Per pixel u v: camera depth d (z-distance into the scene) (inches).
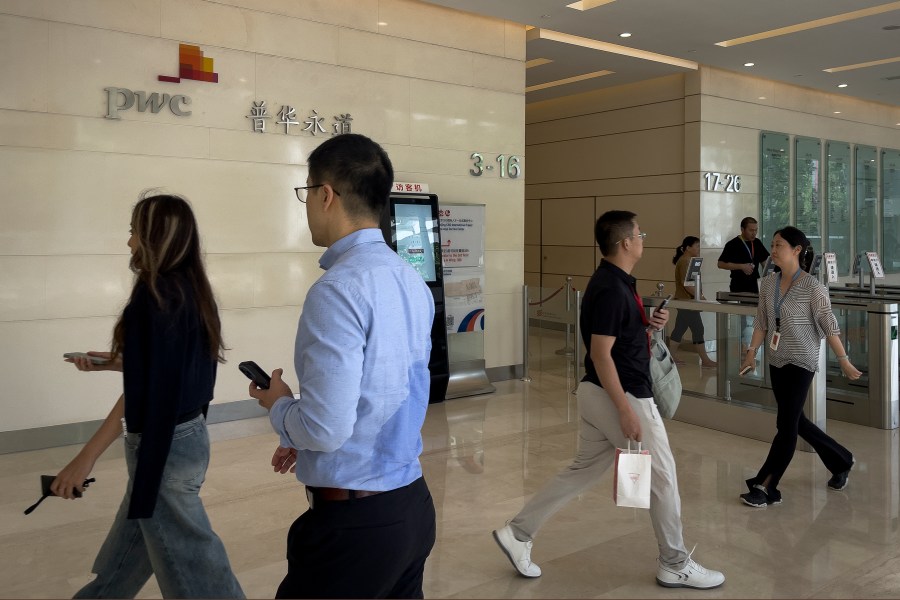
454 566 150.7
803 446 237.5
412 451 78.0
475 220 321.7
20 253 227.1
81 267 237.0
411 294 77.5
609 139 496.7
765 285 192.1
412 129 313.4
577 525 174.2
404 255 287.3
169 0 249.6
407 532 76.3
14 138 224.8
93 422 241.4
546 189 543.2
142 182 247.0
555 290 365.4
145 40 245.8
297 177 280.5
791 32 364.2
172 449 96.7
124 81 242.4
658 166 468.8
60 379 235.1
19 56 224.5
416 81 313.6
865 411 272.7
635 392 136.3
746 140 472.4
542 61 415.8
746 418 253.4
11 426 227.6
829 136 540.4
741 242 391.2
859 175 572.7
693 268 292.2
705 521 175.6
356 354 69.9
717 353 266.4
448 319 315.3
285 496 191.5
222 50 261.4
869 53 401.7
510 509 182.9
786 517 178.2
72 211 234.8
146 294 93.9
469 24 331.0
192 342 97.1
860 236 579.5
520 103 350.9
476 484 201.6
